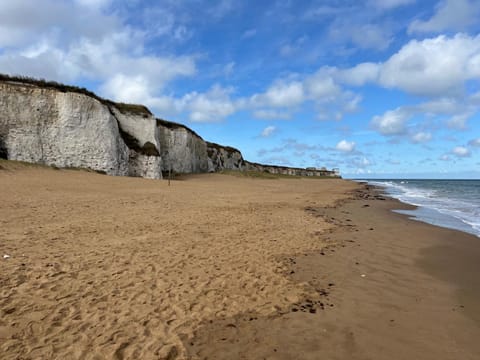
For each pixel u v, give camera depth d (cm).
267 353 356
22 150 2523
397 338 395
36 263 602
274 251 771
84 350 342
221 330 401
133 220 1069
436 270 675
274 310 462
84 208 1251
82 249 711
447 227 1224
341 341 386
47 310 427
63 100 2727
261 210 1465
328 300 505
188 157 4681
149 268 611
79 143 2784
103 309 439
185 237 867
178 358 339
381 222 1298
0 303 437
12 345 345
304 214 1412
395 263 719
